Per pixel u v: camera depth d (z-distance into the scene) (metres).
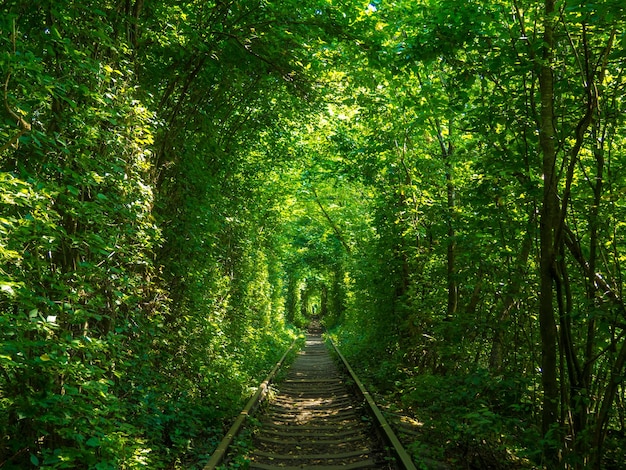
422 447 5.98
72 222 4.10
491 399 5.76
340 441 7.35
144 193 4.73
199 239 8.00
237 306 13.54
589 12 3.98
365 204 17.38
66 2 3.97
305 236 32.66
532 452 4.44
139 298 5.24
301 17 7.39
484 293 7.45
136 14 5.60
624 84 4.43
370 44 7.15
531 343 5.64
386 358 13.65
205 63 7.64
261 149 12.76
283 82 8.89
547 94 4.58
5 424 3.38
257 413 8.99
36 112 3.91
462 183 8.09
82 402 3.51
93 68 3.92
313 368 17.69
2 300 3.27
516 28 5.12
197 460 5.76
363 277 15.59
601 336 4.65
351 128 13.11
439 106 6.72
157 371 6.85
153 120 5.68
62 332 3.70
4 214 3.25
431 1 6.29
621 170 4.49
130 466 3.88
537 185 4.81
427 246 10.44
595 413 4.48
